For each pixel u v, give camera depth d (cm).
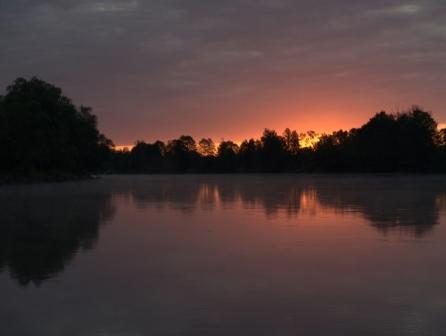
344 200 3622
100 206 3262
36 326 827
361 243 1617
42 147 8925
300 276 1157
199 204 3394
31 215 2648
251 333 781
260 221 2278
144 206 3247
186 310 902
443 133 14912
